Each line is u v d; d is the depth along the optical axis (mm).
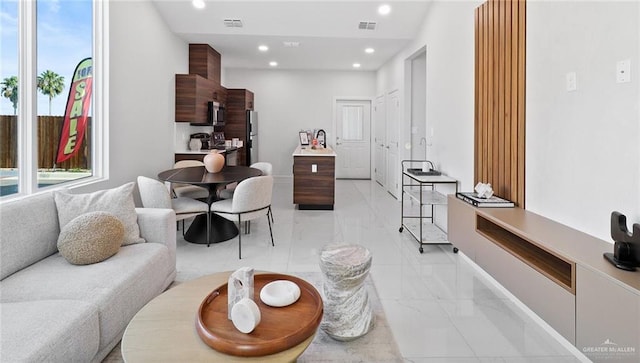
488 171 3178
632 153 1781
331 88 8602
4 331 1398
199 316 1480
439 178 3818
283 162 8664
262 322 1470
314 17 4973
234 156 6699
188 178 3674
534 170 2592
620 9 1822
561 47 2271
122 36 3807
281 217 5066
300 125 8633
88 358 1595
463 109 3672
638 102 1740
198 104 5523
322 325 2098
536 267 2057
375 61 7305
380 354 1955
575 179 2184
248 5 4727
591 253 1811
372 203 6062
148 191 3291
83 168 3420
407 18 4965
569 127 2221
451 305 2506
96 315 1661
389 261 3352
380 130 8000
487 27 3152
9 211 1982
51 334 1409
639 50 1727
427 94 4762
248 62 7547
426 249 3697
